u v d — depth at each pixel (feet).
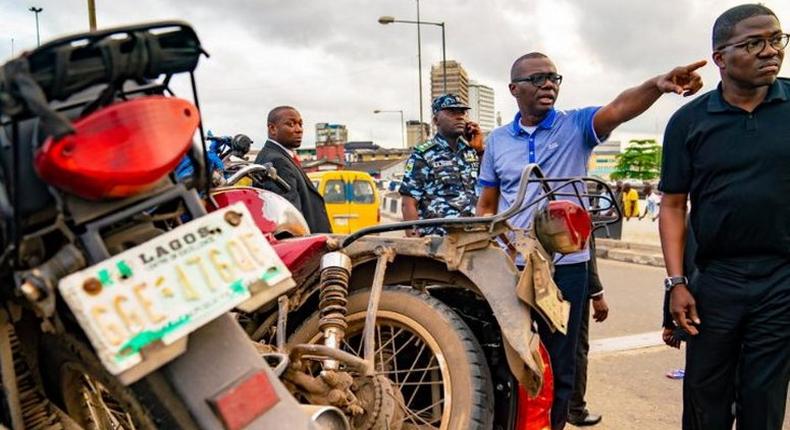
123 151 4.97
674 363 17.57
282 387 5.70
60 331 5.49
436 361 9.48
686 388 10.37
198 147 6.06
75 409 7.22
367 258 9.55
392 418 8.31
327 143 191.31
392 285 9.83
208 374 5.42
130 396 5.75
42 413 6.77
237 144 14.87
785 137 9.11
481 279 8.80
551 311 8.59
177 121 5.27
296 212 11.11
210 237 5.47
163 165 5.16
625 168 155.84
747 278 9.46
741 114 9.37
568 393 11.14
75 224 5.23
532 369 8.12
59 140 4.73
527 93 12.42
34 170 5.19
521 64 12.53
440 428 8.56
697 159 9.78
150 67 5.28
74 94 5.21
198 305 5.21
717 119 9.53
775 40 9.00
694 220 10.02
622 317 23.04
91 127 4.88
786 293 9.26
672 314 10.32
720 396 10.10
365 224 51.42
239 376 5.49
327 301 8.80
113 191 5.14
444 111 15.76
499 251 8.93
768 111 9.29
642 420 13.79
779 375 9.52
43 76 4.77
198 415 5.33
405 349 10.30
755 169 9.21
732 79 9.26
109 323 4.88
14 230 5.14
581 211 8.68
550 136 12.37
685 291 10.14
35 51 4.67
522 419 9.02
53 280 5.05
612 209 9.86
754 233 9.32
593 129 11.87
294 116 18.57
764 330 9.45
